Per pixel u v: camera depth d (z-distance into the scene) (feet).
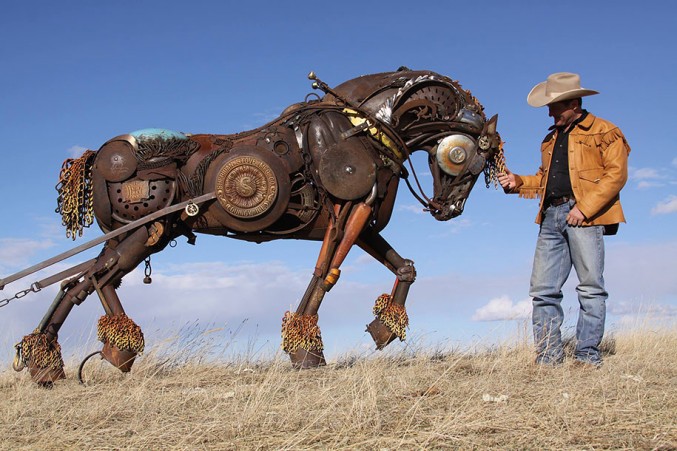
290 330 19.85
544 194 19.71
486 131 20.85
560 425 13.05
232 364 22.12
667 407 14.17
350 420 13.51
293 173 20.27
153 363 21.22
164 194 20.24
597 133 18.86
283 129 20.40
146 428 14.08
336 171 19.93
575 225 18.94
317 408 14.57
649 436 12.34
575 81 19.31
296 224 20.92
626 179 18.71
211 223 20.51
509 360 19.03
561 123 19.65
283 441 12.59
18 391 18.26
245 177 19.85
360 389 15.15
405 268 21.58
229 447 12.53
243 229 20.21
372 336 21.44
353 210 20.24
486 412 13.79
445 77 21.08
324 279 20.12
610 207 18.92
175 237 21.15
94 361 22.24
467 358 20.66
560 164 19.40
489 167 21.47
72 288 20.75
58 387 19.69
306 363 19.83
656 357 20.39
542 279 19.72
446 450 11.89
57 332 20.71
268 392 15.99
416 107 20.57
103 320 20.21
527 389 15.92
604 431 12.64
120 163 20.17
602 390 15.61
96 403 16.14
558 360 19.17
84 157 20.81
